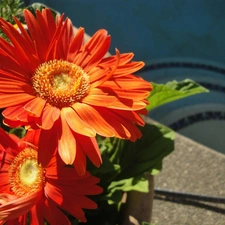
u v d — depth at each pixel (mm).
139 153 436
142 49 1013
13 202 279
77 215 318
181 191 757
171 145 436
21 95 318
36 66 340
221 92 945
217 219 740
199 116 886
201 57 1013
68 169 323
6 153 333
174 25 1075
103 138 443
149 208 403
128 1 1107
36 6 441
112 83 337
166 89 425
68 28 361
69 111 326
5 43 321
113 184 417
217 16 1112
